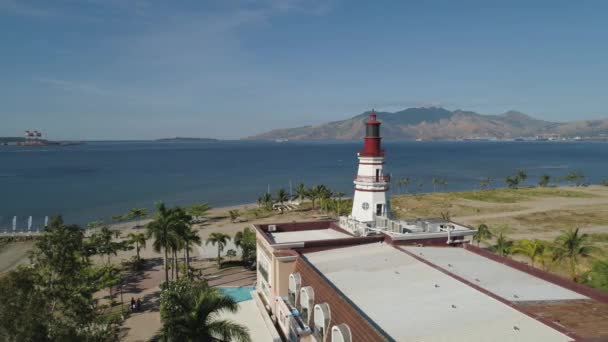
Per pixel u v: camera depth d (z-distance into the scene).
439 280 27.66
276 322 34.59
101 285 50.88
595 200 140.62
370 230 41.53
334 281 28.80
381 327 20.98
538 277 30.00
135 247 82.81
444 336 19.70
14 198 161.00
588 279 44.56
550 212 120.00
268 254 38.25
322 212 125.31
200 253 79.25
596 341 17.50
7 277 23.33
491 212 121.38
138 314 49.75
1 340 20.70
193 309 27.08
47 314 23.28
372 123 46.12
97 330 27.48
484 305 23.31
